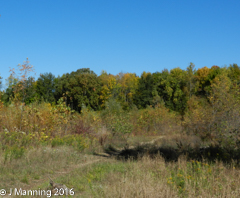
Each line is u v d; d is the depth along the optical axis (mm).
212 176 7523
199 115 20438
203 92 53969
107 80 60188
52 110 16141
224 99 17297
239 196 6059
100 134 19047
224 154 10812
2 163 8789
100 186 6859
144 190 5871
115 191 6070
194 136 20250
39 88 53594
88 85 50000
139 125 28031
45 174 8781
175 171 8492
